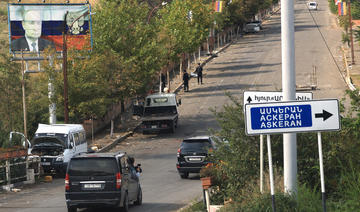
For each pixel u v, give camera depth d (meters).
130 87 90.06
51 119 79.50
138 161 70.31
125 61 90.44
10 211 39.16
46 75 79.75
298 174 28.30
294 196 23.11
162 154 74.75
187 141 54.56
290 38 22.64
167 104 94.00
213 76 139.88
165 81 136.75
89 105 79.56
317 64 140.75
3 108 81.00
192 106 109.38
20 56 91.12
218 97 114.38
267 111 20.00
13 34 91.75
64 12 92.06
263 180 27.41
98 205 35.56
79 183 35.75
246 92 26.45
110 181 35.56
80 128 66.00
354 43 166.75
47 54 81.75
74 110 82.38
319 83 117.06
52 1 168.88
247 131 20.08
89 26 91.81
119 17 95.94
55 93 78.75
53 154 60.50
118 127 97.38
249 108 20.09
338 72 128.00
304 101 19.84
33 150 60.94
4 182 53.28
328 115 19.72
